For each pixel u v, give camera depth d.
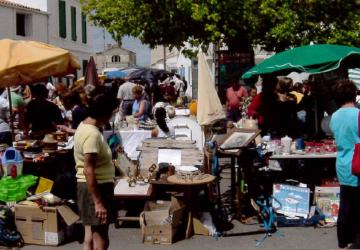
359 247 5.75
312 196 7.50
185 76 38.66
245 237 6.64
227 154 7.11
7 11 25.30
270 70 8.05
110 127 9.47
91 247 4.89
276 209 7.23
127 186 7.26
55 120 8.97
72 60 8.41
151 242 6.45
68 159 7.77
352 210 5.72
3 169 7.05
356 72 13.13
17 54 7.80
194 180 6.55
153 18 16.23
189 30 16.53
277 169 7.33
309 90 11.17
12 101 10.42
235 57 16.72
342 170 5.59
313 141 8.09
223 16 15.48
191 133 9.08
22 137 8.92
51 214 6.39
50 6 29.12
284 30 15.34
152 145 7.84
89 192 4.62
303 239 6.56
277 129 8.77
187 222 6.71
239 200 7.21
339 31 15.84
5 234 6.36
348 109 5.54
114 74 29.55
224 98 16.59
